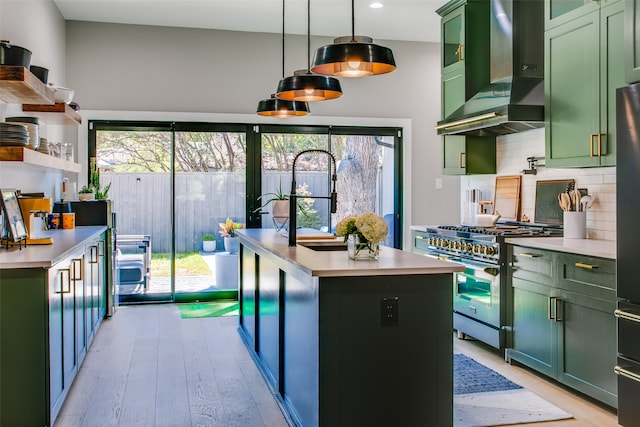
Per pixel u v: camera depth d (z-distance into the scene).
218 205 6.57
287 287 3.31
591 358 3.34
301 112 4.44
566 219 4.10
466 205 5.90
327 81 3.51
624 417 2.97
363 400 2.69
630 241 2.90
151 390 3.61
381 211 6.95
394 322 2.73
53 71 5.49
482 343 4.79
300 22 6.15
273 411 3.29
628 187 2.91
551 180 4.63
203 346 4.66
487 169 5.41
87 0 5.45
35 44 4.81
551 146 4.08
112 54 6.17
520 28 4.74
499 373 3.96
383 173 6.94
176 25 6.25
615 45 3.47
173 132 6.41
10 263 2.72
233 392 3.59
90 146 6.20
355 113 6.78
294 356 3.12
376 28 6.38
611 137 3.52
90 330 4.34
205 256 6.57
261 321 4.14
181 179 6.48
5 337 2.76
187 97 6.34
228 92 6.44
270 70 6.53
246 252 4.84
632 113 2.88
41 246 3.44
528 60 4.76
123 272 6.41
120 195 6.36
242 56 6.46
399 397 2.74
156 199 6.45
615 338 3.16
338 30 6.46
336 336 2.65
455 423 3.10
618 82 3.45
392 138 6.96
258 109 4.45
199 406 3.35
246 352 4.49
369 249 2.93
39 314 2.79
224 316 5.79
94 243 4.58
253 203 6.62
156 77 6.27
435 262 2.86
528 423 3.12
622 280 2.96
